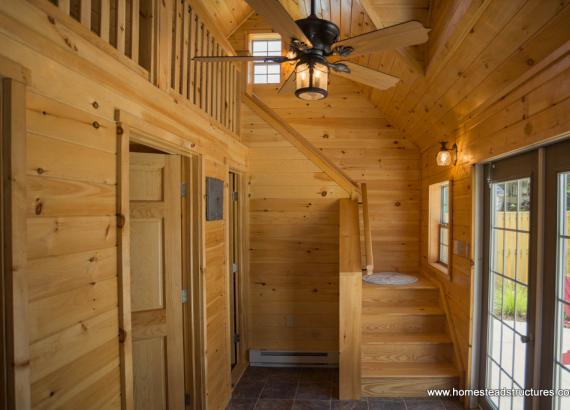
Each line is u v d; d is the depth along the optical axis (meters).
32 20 1.12
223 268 3.07
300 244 3.82
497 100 2.36
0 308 1.02
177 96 2.23
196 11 2.59
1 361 1.02
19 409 1.04
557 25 1.59
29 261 1.11
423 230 4.44
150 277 2.35
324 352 3.82
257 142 3.84
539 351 2.05
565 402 1.87
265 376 3.61
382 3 2.65
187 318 2.49
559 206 1.90
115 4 1.66
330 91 4.73
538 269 2.05
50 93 1.20
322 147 4.73
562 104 1.66
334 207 3.79
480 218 2.83
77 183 1.33
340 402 3.08
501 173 2.55
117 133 1.59
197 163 2.52
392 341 3.35
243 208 3.79
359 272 3.10
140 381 2.35
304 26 1.83
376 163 4.67
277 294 3.86
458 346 3.21
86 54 1.39
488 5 1.84
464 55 2.31
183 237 2.48
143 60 1.96
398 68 3.19
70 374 1.29
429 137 3.96
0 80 1.02
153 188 2.37
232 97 3.55
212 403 2.75
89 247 1.40
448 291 3.52
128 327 1.62
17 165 1.04
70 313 1.29
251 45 4.82
